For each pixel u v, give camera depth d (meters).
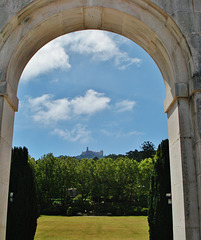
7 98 6.21
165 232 11.15
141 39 7.52
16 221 11.07
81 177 51.09
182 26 6.47
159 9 6.58
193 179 5.84
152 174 12.28
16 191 11.43
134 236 19.34
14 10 6.43
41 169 47.53
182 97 6.28
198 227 5.58
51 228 23.72
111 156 103.31
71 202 52.66
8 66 6.29
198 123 5.91
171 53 6.53
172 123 6.66
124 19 7.04
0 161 5.90
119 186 50.91
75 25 7.64
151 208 11.86
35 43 7.34
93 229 23.38
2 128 6.02
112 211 45.78
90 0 6.80
